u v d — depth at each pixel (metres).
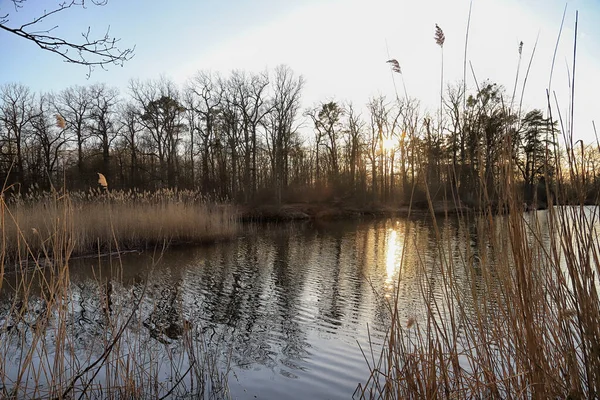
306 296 8.51
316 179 36.12
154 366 4.87
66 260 3.50
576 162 2.36
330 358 5.32
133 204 15.52
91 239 13.27
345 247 15.34
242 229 20.11
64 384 3.85
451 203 24.73
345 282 9.68
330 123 40.31
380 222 26.39
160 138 36.72
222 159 34.59
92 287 9.05
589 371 2.28
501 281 2.73
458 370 2.84
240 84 34.53
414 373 2.97
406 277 9.66
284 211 29.14
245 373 4.84
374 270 10.87
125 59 4.64
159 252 13.91
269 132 35.78
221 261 12.55
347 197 34.41
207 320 6.93
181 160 37.88
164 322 6.62
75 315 6.82
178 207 15.98
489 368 2.71
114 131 36.81
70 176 31.95
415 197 30.16
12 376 4.35
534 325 2.52
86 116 35.50
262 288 9.21
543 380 2.40
